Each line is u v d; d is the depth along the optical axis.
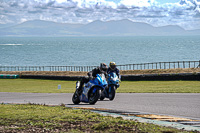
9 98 24.25
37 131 8.86
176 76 45.25
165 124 10.23
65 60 193.00
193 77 43.41
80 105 17.23
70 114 11.89
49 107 14.81
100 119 10.66
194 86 31.31
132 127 9.19
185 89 26.73
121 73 59.66
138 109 14.42
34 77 70.31
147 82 44.81
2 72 83.62
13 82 62.12
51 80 63.72
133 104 16.53
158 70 55.50
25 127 9.37
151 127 9.26
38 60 197.62
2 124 9.89
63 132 8.62
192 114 12.60
